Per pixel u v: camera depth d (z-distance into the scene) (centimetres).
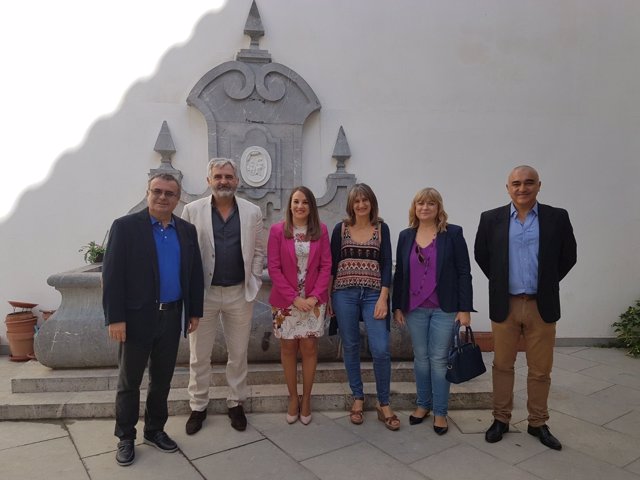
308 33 459
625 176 491
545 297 272
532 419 287
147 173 442
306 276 289
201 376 290
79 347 330
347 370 304
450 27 473
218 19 447
